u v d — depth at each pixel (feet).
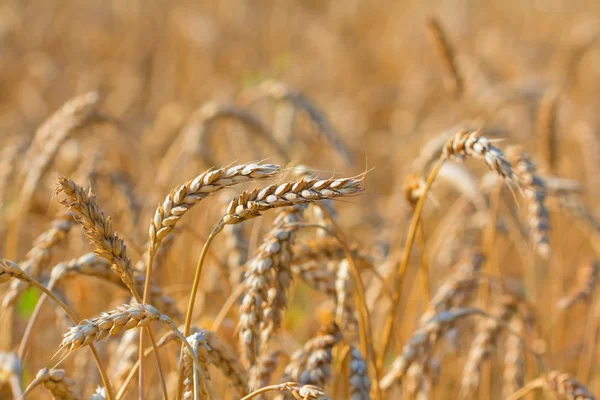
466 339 5.78
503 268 8.27
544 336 5.53
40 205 6.40
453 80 7.05
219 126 8.64
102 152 6.22
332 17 20.63
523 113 10.36
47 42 18.38
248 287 4.11
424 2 21.20
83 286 5.51
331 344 4.15
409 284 7.63
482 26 20.27
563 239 8.92
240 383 4.14
